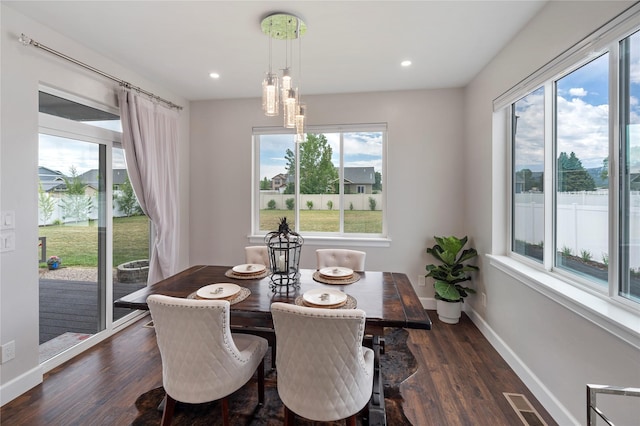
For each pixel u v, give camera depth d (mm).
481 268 2912
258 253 2803
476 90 3000
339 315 1221
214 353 1417
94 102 2549
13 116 1921
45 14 1984
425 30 2189
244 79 3104
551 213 2039
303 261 3643
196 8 1937
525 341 2105
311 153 3697
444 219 3408
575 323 1603
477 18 2041
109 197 2750
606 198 1569
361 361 1330
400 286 2035
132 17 2031
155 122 3037
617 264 1490
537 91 2162
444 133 3373
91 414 1781
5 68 1875
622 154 1458
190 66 2797
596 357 1460
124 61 2689
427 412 1812
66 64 2262
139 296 1813
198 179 3809
